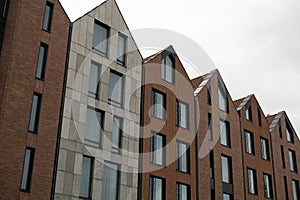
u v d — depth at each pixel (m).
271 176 37.16
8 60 21.92
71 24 25.41
